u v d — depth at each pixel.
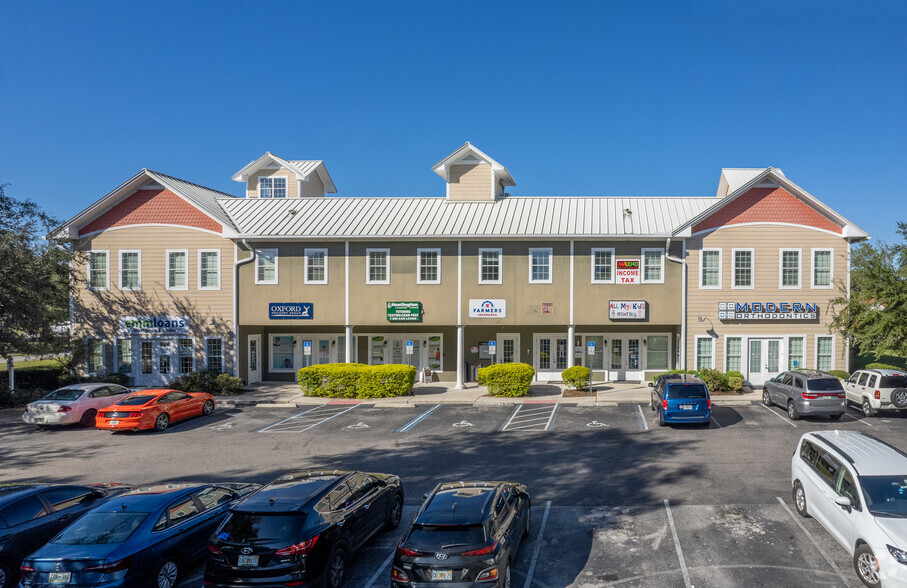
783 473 14.56
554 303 28.34
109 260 29.92
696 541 10.77
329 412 23.94
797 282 27.66
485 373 26.56
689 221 27.30
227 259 29.55
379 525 10.91
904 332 22.58
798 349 27.59
